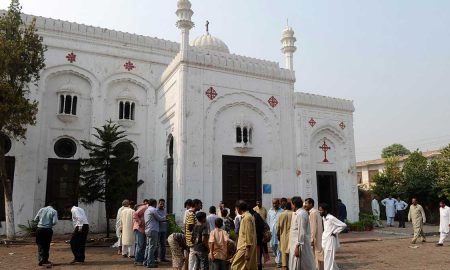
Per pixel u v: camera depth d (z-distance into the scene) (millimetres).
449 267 8391
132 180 13281
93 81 16125
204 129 14234
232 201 14438
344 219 15516
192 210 7480
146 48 17359
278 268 8609
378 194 25625
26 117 11594
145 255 8695
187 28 14633
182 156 13531
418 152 25016
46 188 14789
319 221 7086
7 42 11352
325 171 17578
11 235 12039
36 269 8141
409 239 13625
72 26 16109
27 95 14773
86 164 13195
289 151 16172
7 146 14266
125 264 8898
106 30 16703
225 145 14797
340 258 9656
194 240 6539
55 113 15453
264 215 9625
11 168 14211
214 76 14883
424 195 23203
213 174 14219
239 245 5840
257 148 15445
